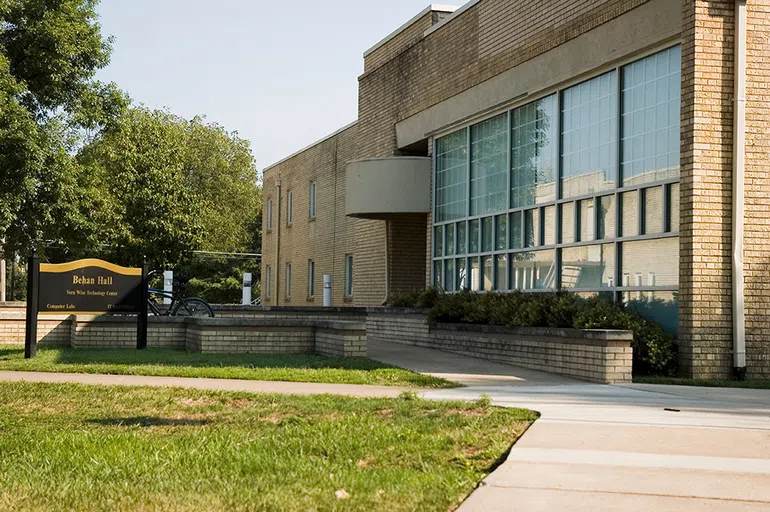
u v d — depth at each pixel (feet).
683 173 47.65
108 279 57.21
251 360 52.29
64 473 23.39
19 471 23.65
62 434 28.58
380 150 90.63
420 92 82.17
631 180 53.62
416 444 26.48
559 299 53.98
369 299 93.45
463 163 75.31
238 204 223.10
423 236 89.51
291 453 25.53
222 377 45.09
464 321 63.93
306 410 33.12
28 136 92.48
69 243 103.40
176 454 25.29
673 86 50.03
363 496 20.26
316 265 117.50
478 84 71.72
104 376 45.34
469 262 73.92
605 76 56.54
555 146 61.82
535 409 34.35
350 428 28.84
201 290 207.51
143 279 58.49
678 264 48.80
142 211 123.34
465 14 74.13
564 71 60.13
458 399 37.22
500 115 69.62
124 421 31.86
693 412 34.01
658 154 51.13
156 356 54.34
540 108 64.13
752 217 47.29
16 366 48.55
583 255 58.23
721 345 46.88
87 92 101.76
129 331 62.08
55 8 100.32
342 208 108.06
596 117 57.36
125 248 122.42
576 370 48.08
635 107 53.47
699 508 19.33
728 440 27.43
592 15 56.95
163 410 34.17
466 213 74.54
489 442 26.99
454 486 21.16
